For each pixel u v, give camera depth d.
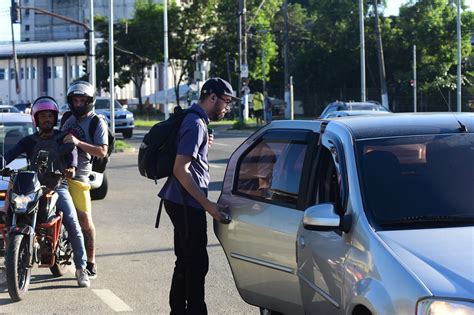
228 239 6.54
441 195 5.02
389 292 4.26
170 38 67.31
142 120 62.19
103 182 16.12
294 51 73.38
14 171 8.35
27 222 8.05
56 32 111.44
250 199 6.39
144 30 67.38
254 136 6.88
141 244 11.29
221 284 8.76
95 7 105.94
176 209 6.49
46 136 8.48
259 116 48.94
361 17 44.56
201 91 6.62
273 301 6.00
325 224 4.89
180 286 6.69
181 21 67.31
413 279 4.15
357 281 4.63
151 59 67.56
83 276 8.63
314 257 5.29
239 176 6.76
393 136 5.46
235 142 35.78
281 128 6.50
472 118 5.83
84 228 8.88
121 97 84.75
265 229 6.02
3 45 91.31
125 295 8.28
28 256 8.03
